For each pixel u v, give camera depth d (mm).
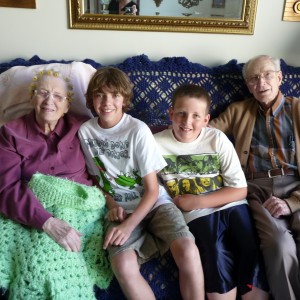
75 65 1378
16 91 1343
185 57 1526
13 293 915
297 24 1538
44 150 1174
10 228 1032
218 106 1479
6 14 1450
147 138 1145
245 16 1492
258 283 1038
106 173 1188
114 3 1451
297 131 1323
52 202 1062
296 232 1135
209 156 1221
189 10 1480
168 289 1062
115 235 1026
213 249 1042
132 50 1544
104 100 1132
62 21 1477
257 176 1336
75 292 939
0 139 1151
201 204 1150
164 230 1076
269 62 1322
